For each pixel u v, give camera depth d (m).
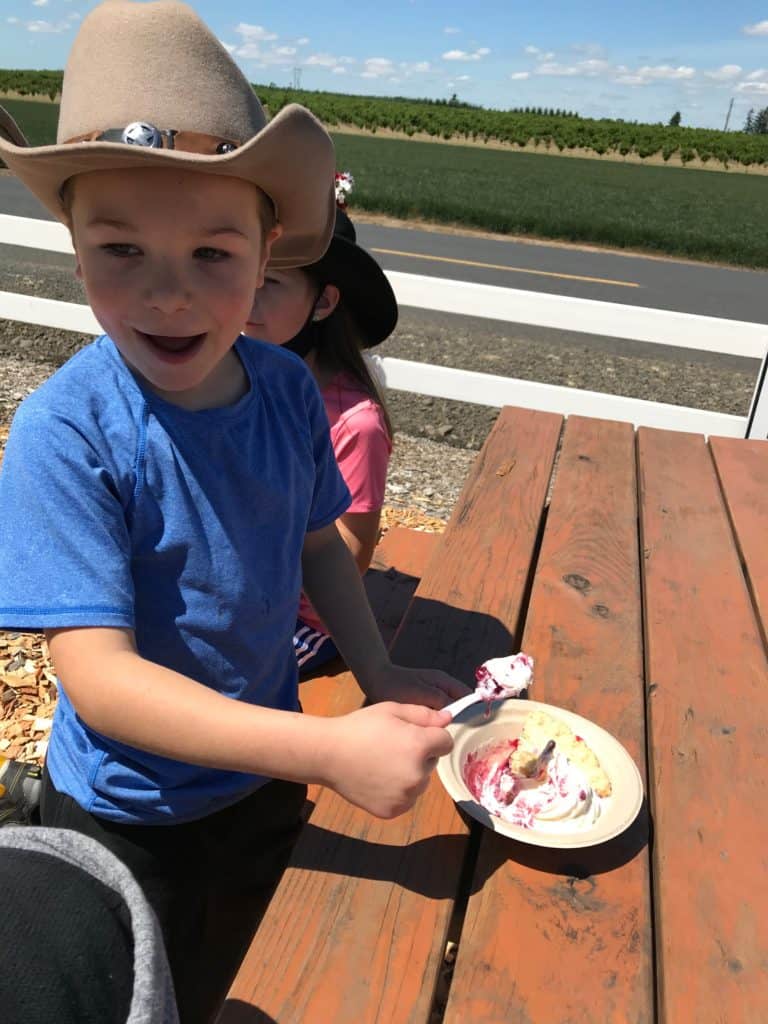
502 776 1.14
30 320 5.10
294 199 1.15
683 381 6.54
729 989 0.88
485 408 5.37
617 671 1.42
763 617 1.61
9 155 1.00
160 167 0.97
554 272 12.27
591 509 2.06
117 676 0.96
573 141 54.34
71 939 0.60
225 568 1.16
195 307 1.04
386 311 2.04
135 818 1.24
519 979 0.88
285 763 0.95
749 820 1.12
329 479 1.44
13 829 0.68
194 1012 1.36
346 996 0.86
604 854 1.06
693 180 41.28
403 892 0.98
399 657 1.44
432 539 2.61
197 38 1.06
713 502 2.16
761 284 12.85
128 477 1.07
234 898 1.47
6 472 1.01
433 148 49.22
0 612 0.96
